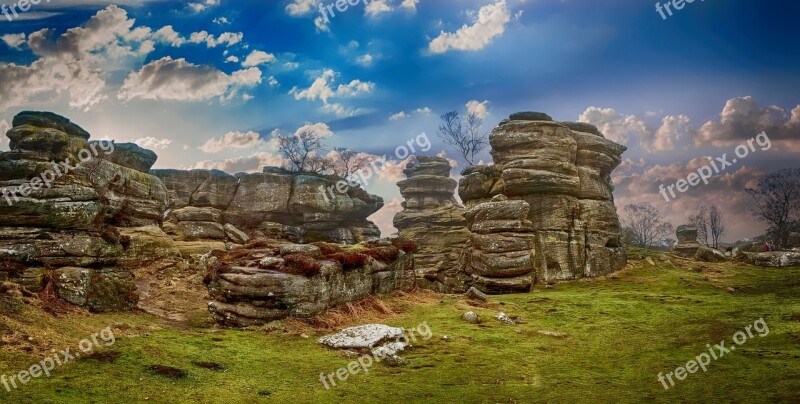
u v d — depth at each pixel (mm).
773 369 15961
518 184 48875
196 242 50438
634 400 13969
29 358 13250
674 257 54656
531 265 41750
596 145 53531
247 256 24922
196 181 72000
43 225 22781
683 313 27359
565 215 48219
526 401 14047
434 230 77812
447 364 17672
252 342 18844
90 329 17062
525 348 20453
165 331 19094
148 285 30812
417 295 31375
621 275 47219
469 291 31953
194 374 14312
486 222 44000
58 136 37000
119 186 42219
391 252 30734
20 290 18219
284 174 79125
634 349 20438
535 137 51312
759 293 34625
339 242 74688
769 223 85125
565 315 27688
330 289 23812
